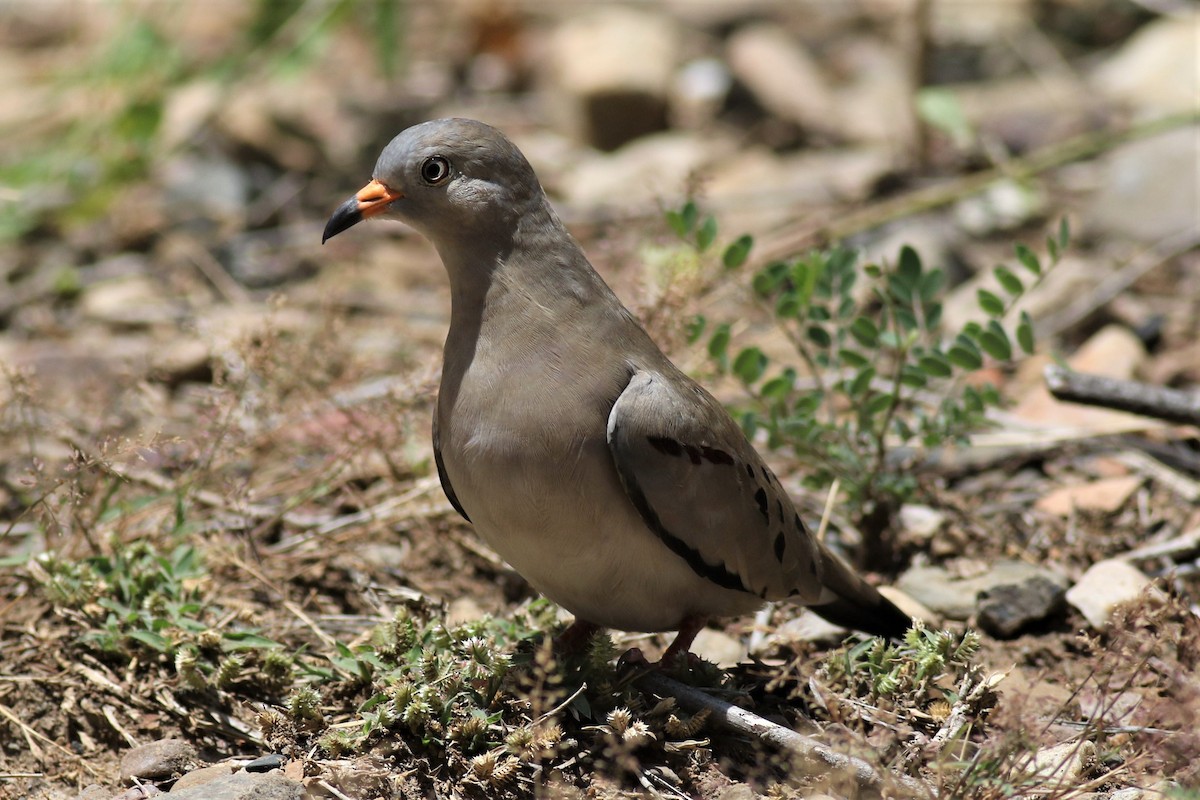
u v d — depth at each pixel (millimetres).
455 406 8109
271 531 10906
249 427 11438
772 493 8625
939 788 7266
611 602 8398
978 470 11938
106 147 17828
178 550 9867
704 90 20469
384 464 11633
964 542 10836
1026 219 16312
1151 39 20016
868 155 18562
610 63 19672
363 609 10156
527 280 8094
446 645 8586
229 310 15039
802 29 22875
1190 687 7656
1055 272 14859
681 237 10617
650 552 8164
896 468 10828
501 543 8234
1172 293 14594
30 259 16688
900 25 21984
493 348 8047
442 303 15312
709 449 8141
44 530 9562
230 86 18375
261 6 18578
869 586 9258
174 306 15469
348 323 14250
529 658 8633
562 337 8000
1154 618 8312
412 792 7871
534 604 9609
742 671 9039
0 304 15625
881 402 10273
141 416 12430
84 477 9961
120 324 15062
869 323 10242
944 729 7996
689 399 8180
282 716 8391
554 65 20812
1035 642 9711
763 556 8531
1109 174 16281
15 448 11930
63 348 14398
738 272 11625
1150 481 11539
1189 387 13094
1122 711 8422
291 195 18141
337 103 20562
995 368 13180
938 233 15812
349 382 11789
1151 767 7742
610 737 7828
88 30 21469
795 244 15859
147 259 16719
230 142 18812
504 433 7898
